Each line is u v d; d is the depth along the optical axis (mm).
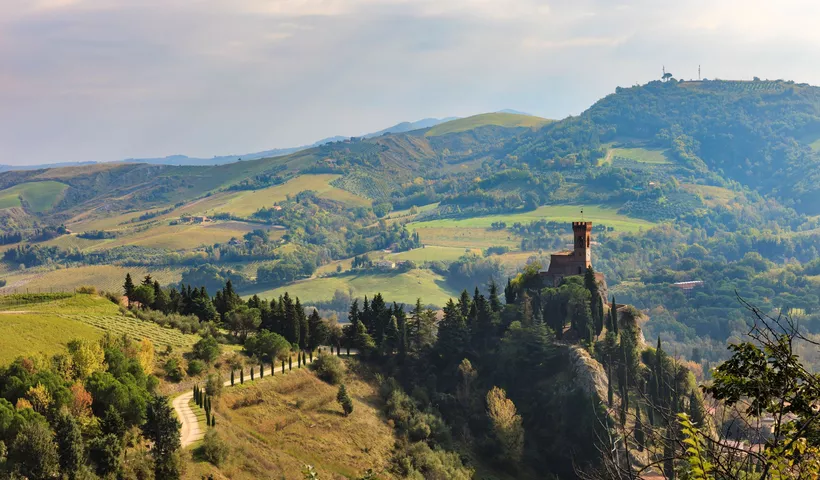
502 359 174375
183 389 132250
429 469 133375
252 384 141875
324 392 151625
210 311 187625
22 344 117812
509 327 182250
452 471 134375
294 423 134125
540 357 169750
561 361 167250
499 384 170125
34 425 82062
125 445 93000
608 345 164625
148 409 99250
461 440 153875
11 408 87688
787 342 25047
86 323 146250
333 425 138750
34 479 78875
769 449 24609
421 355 184250
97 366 108938
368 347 183500
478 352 184875
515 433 149625
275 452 117938
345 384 161625
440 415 159375
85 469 83188
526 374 169125
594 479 27672
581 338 173125
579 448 144375
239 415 128750
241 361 153625
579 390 153000
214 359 148000
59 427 85312
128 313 169375
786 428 24797
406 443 141250
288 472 110812
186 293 198125
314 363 166000
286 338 177875
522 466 148500
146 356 127938
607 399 148875
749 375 25438
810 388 24469
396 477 127688
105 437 88688
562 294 183000
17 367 98062
